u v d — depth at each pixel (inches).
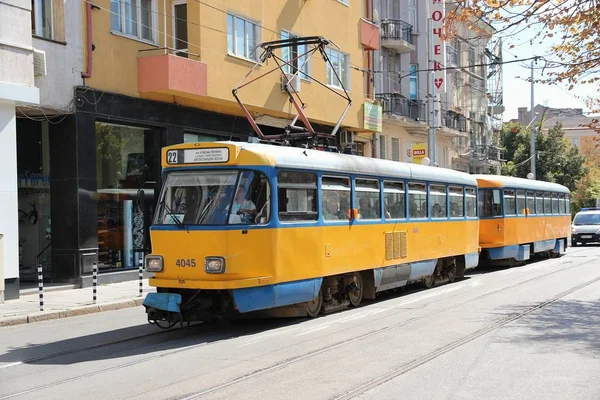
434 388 293.9
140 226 813.9
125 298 641.6
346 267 532.7
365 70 1192.8
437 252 703.1
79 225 717.3
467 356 359.6
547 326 453.4
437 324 465.1
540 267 971.3
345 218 538.3
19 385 315.0
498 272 898.7
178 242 435.8
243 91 878.4
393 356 361.1
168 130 830.5
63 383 315.6
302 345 396.8
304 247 479.8
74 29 719.1
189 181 450.0
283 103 950.4
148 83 778.2
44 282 733.3
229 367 341.1
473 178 823.7
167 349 397.7
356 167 555.5
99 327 496.7
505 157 2247.8
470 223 799.1
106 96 749.3
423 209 680.4
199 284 424.2
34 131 741.9
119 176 788.6
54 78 696.4
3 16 625.9
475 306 554.9
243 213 434.6
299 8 995.9
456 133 1674.5
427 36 1499.8
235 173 440.1
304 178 487.2
